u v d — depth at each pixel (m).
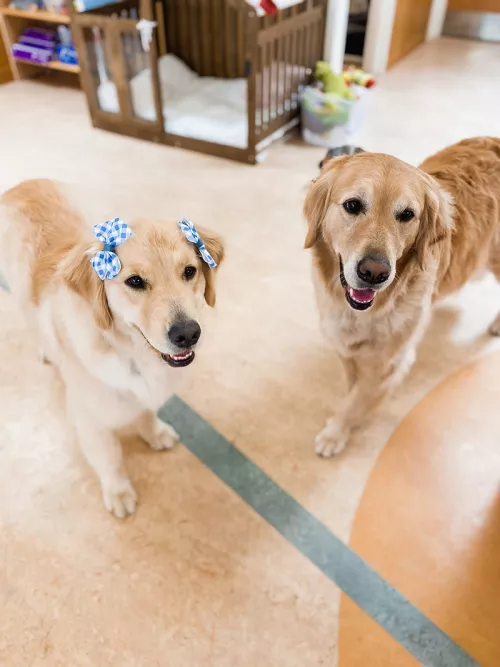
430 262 1.66
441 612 1.52
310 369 2.27
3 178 3.51
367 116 4.46
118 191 3.41
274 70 3.64
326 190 1.60
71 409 1.63
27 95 4.89
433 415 2.09
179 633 1.46
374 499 1.80
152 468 1.87
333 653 1.43
